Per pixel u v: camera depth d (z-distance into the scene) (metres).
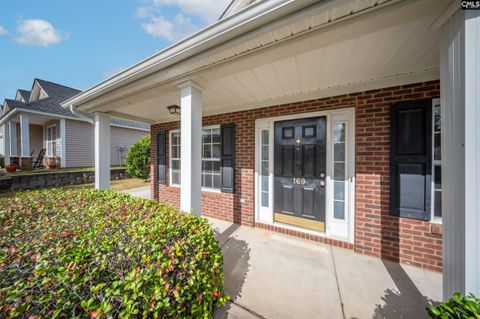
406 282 2.04
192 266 1.35
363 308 1.72
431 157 2.22
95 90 2.81
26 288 0.96
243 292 1.91
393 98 2.41
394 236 2.42
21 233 1.59
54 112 8.70
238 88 2.77
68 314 0.94
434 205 2.24
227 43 1.65
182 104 2.33
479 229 1.01
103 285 1.03
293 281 2.07
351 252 2.66
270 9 1.35
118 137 11.94
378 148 2.50
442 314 0.88
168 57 1.94
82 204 2.35
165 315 1.18
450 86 1.17
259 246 2.84
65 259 1.17
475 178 1.02
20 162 8.27
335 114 2.86
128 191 7.14
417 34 1.51
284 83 2.58
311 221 3.06
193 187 2.31
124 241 1.42
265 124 3.49
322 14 1.30
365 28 1.38
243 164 3.70
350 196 2.71
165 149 5.14
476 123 1.02
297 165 3.17
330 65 2.07
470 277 1.02
